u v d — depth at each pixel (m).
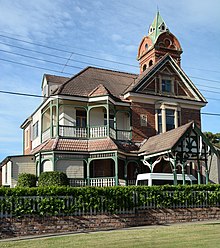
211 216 21.73
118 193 19.27
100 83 33.38
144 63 39.16
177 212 20.70
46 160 27.84
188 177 28.83
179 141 24.88
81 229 18.11
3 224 16.52
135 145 30.89
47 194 17.70
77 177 27.81
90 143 28.94
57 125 28.58
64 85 30.34
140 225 19.55
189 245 13.09
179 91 34.28
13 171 29.33
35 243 14.31
